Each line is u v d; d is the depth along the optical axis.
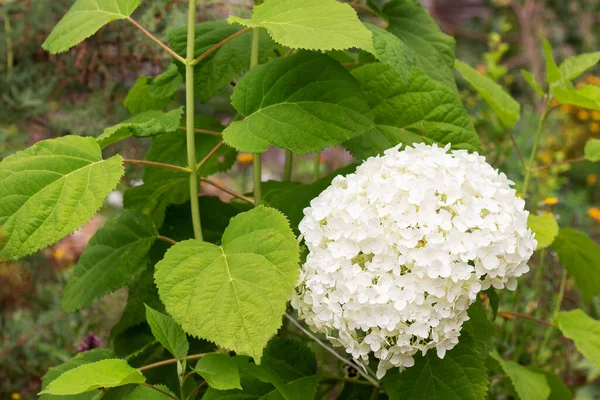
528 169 1.20
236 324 0.80
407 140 0.99
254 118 0.92
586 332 1.11
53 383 0.79
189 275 0.83
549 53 1.15
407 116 0.99
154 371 1.03
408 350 0.85
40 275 1.48
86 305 0.98
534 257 1.38
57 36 0.96
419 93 0.99
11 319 1.42
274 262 0.82
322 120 0.92
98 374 0.80
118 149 1.40
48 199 0.85
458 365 0.91
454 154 0.91
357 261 0.86
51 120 1.45
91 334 1.18
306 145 0.90
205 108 1.61
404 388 0.91
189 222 1.06
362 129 0.92
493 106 1.17
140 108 1.13
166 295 0.83
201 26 1.05
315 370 0.98
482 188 0.86
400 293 0.83
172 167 0.93
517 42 3.58
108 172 0.86
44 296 1.48
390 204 0.85
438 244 0.83
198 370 0.85
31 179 0.85
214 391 0.91
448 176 0.86
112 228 1.01
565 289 1.38
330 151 2.68
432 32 1.08
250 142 0.90
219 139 1.12
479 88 1.16
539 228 1.06
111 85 1.42
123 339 1.05
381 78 1.00
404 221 0.84
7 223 0.84
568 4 3.40
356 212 0.85
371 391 1.06
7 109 1.43
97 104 1.44
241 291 0.82
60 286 1.50
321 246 0.87
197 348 1.04
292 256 0.82
